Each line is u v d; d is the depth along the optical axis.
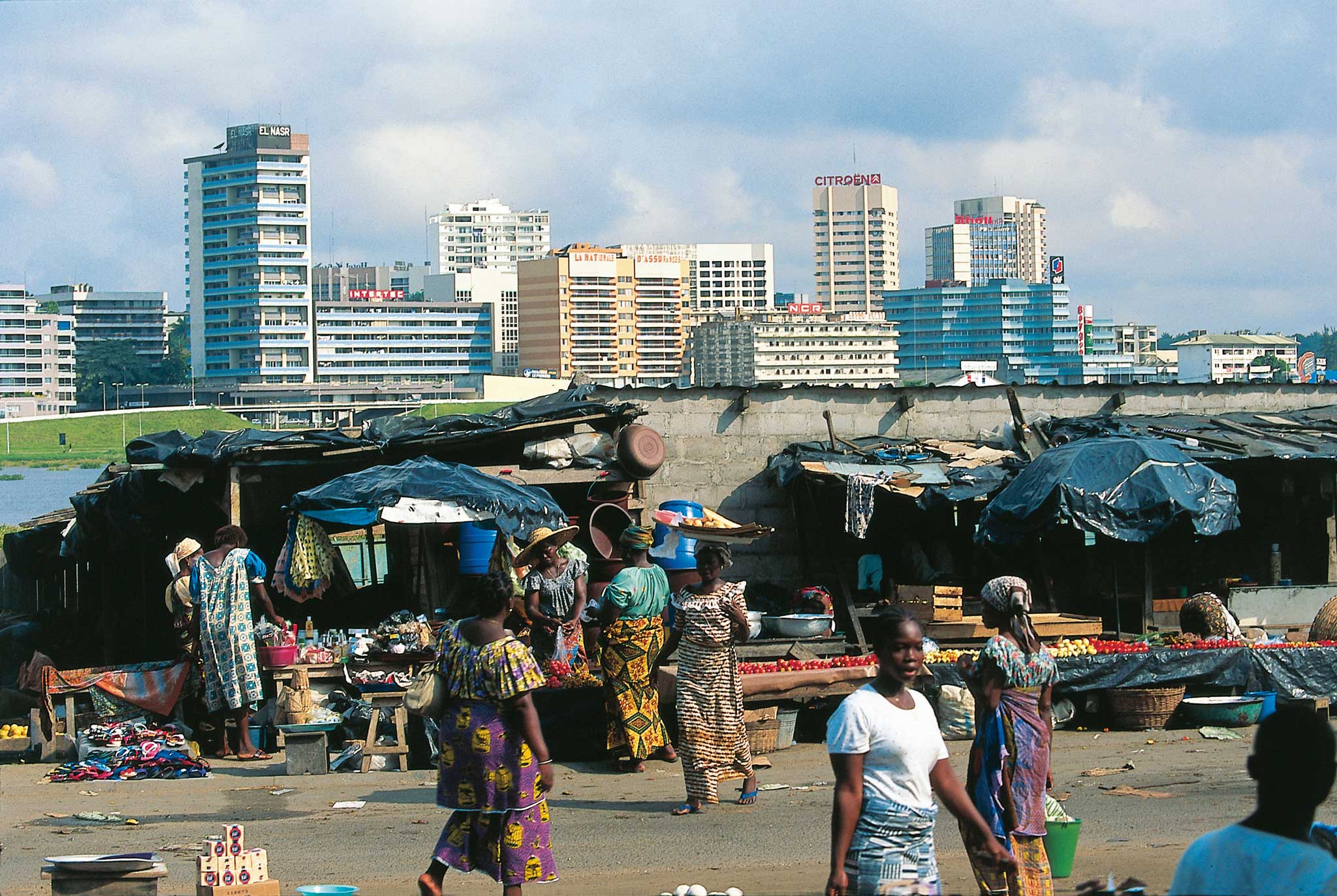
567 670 16.14
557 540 16.77
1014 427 23.47
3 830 12.76
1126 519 18.02
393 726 16.33
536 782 9.16
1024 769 8.69
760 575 23.56
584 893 10.05
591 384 23.34
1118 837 11.65
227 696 16.02
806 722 17.22
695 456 23.56
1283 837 5.72
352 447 21.19
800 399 24.00
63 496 93.06
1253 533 24.34
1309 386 26.41
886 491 22.28
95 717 16.98
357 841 12.07
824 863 10.88
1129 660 17.09
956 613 19.27
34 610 33.06
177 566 17.08
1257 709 17.28
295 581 18.20
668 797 13.75
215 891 9.32
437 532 20.80
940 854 11.20
